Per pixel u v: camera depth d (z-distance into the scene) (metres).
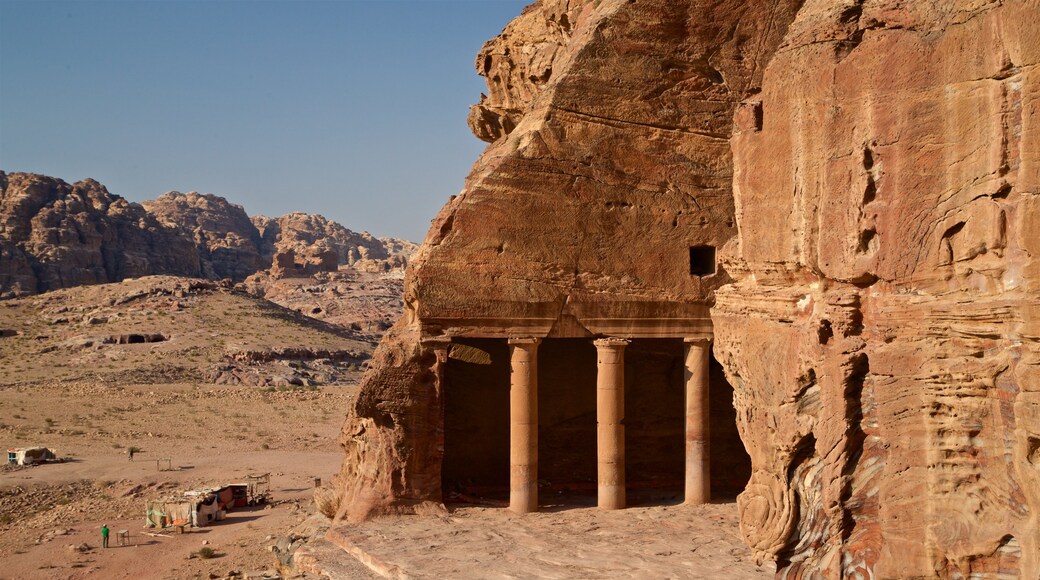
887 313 14.05
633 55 26.14
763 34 26.19
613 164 26.31
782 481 16.44
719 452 30.08
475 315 25.86
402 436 25.95
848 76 14.67
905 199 13.70
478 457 29.86
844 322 14.63
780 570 16.34
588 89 26.05
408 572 20.42
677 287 26.53
